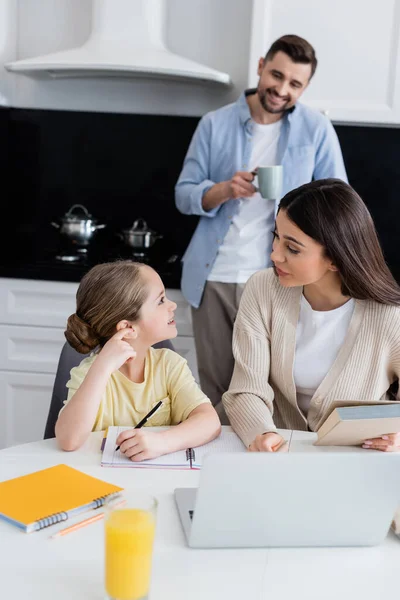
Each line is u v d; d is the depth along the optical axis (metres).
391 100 2.85
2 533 1.20
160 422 1.77
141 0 3.01
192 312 2.87
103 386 1.58
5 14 3.25
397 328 1.74
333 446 1.57
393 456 1.16
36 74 3.19
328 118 2.88
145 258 3.23
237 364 1.87
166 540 1.21
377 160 3.23
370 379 1.77
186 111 3.32
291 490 1.16
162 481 1.42
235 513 1.16
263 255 2.76
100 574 1.10
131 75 3.13
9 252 3.23
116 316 1.68
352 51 2.84
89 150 3.39
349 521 1.20
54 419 1.83
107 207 3.43
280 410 1.90
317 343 1.81
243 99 2.79
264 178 2.55
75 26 3.28
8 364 3.04
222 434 1.70
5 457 1.50
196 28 3.22
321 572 1.15
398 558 1.20
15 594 1.04
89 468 1.46
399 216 3.27
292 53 2.54
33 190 3.44
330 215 1.63
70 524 1.24
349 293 1.74
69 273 2.94
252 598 1.06
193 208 2.79
